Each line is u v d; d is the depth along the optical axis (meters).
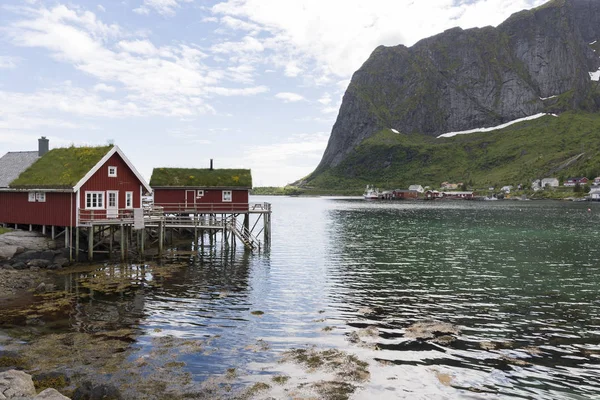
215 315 22.97
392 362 17.19
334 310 24.23
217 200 52.34
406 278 33.00
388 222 86.94
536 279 32.66
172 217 48.31
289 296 27.27
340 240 57.75
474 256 43.56
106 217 38.66
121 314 22.80
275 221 92.81
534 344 19.28
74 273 32.72
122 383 14.95
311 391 14.73
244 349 18.22
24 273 31.59
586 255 43.72
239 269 36.09
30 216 38.59
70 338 19.12
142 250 40.22
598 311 24.34
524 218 92.25
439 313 23.88
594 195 183.50
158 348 18.14
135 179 41.75
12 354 16.89
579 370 16.69
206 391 14.55
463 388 15.20
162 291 27.91
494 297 27.31
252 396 14.31
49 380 14.67
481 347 18.86
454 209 135.50
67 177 37.00
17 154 46.53
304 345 18.84
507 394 14.85
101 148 39.69
